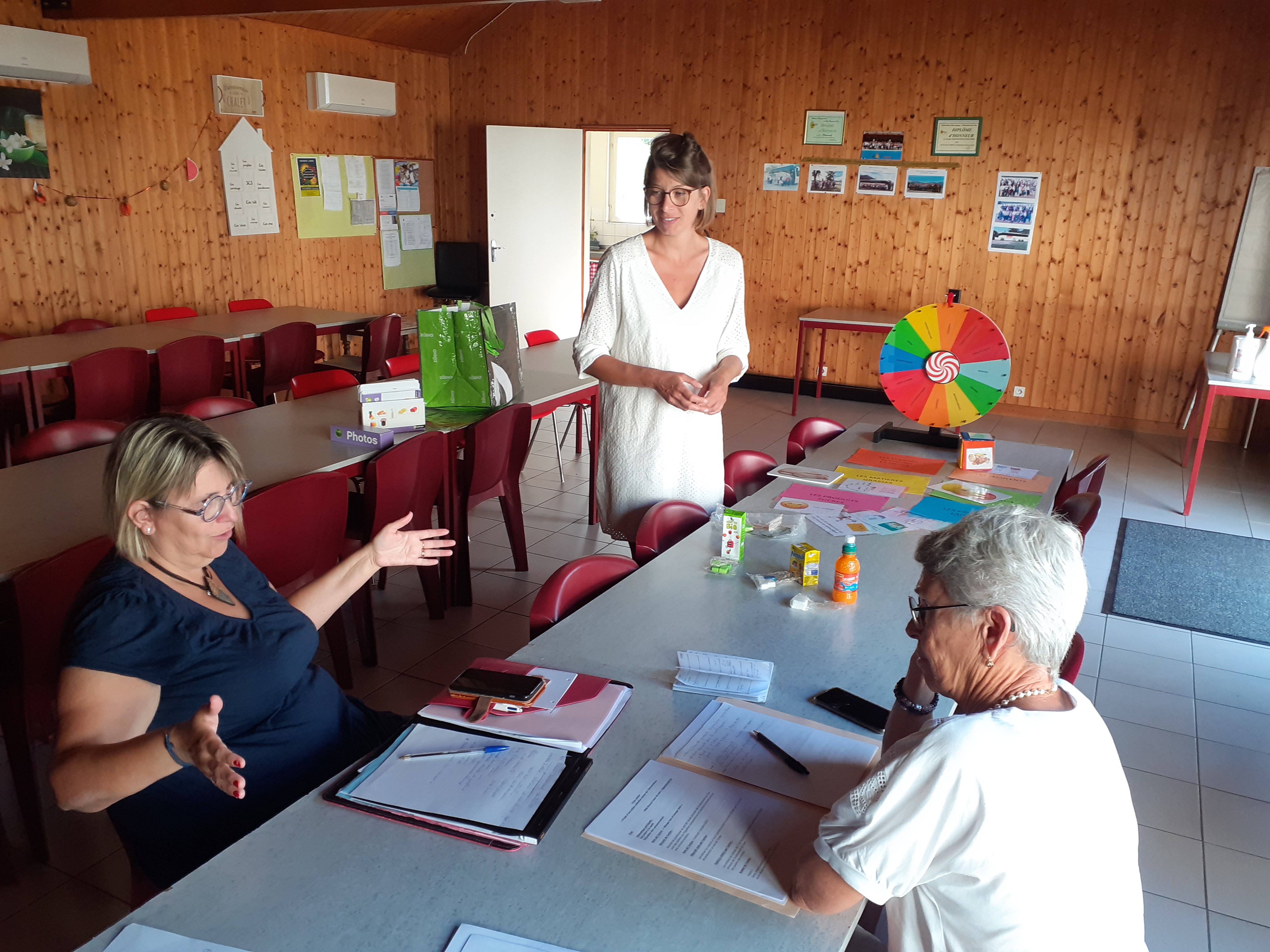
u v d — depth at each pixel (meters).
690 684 1.67
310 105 7.62
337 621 3.07
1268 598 4.06
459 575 3.76
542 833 1.26
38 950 2.00
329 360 6.49
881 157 7.40
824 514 2.70
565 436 6.12
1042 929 0.99
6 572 2.13
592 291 2.73
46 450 3.18
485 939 1.08
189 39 6.61
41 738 2.19
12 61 5.45
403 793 1.34
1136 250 6.78
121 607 1.44
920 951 1.10
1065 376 7.20
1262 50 6.14
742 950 1.09
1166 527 4.96
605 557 2.21
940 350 3.24
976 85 6.98
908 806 1.02
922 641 1.16
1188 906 2.26
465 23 8.44
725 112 7.87
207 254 7.00
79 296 6.18
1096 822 1.02
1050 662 1.09
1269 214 6.32
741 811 1.33
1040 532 1.09
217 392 5.27
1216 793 2.71
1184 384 6.85
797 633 1.92
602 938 1.10
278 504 2.65
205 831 1.56
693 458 2.78
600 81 8.30
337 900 1.15
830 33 7.34
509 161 8.47
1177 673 3.40
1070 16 6.59
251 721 1.61
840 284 7.80
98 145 6.14
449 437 3.54
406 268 8.90
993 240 7.20
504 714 1.55
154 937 1.08
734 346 2.75
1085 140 6.75
